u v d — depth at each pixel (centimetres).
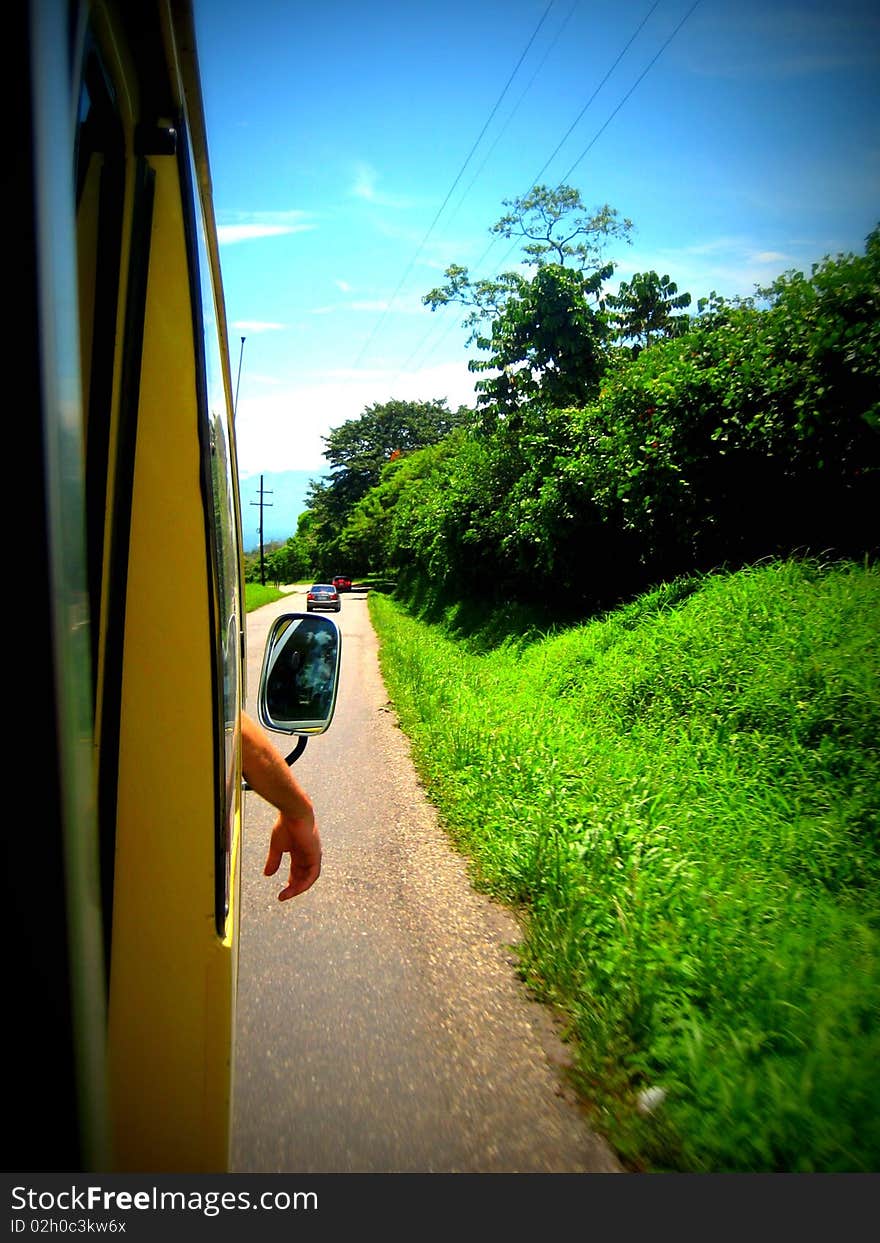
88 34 86
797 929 373
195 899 121
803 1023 303
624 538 1147
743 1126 258
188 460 119
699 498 910
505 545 1490
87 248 110
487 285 1664
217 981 122
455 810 636
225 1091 124
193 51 124
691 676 704
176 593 119
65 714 67
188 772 120
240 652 237
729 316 912
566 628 1258
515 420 1589
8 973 67
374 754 880
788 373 793
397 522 3578
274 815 679
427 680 1199
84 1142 71
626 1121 278
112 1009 120
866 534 822
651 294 1855
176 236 118
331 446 7100
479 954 415
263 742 211
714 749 589
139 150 115
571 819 527
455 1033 342
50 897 67
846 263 754
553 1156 266
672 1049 299
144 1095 122
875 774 503
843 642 636
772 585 775
